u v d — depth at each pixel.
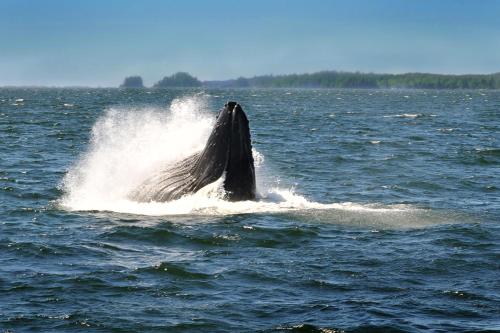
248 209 85.94
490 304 57.38
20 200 97.00
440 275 64.19
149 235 76.25
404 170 130.88
